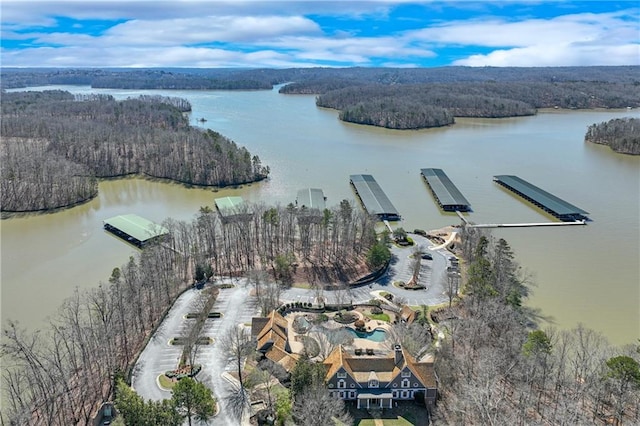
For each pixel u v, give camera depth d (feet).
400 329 410.31
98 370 362.74
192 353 390.83
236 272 547.08
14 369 373.81
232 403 341.62
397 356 356.79
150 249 529.04
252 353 383.65
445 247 628.69
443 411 338.34
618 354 371.35
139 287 446.19
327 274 546.26
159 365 380.99
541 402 338.54
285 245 609.83
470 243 591.37
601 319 462.19
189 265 561.02
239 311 462.19
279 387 356.38
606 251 623.36
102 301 408.46
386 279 542.57
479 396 309.42
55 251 607.37
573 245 642.63
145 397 344.28
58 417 317.01
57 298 486.38
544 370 346.74
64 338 353.31
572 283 533.14
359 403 345.51
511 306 419.33
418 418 337.93
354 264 570.05
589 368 364.99
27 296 490.49
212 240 582.76
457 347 398.62
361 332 433.48
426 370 353.72
